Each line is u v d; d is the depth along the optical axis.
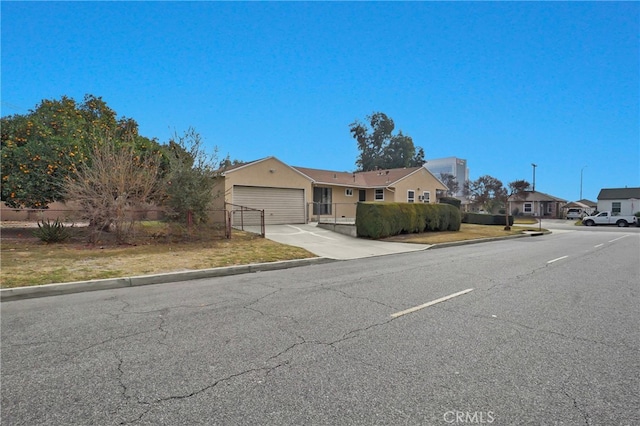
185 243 12.72
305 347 3.94
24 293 6.45
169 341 4.13
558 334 4.36
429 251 13.75
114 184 11.88
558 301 5.96
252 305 5.71
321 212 26.30
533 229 27.70
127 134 17.00
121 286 7.33
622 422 2.58
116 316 5.14
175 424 2.54
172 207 13.09
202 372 3.34
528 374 3.30
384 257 11.98
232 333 4.39
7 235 13.97
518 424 2.56
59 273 7.70
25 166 12.48
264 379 3.20
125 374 3.31
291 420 2.59
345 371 3.36
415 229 19.80
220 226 15.80
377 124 60.44
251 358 3.65
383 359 3.62
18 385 3.10
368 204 17.30
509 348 3.91
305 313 5.24
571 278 8.01
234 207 19.56
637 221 35.62
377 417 2.63
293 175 22.16
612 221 36.81
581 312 5.31
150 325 4.72
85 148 13.31
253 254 11.03
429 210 20.81
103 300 6.11
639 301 5.98
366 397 2.90
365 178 32.47
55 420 2.59
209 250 11.49
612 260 11.09
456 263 10.38
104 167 11.84
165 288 7.11
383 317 5.03
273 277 8.27
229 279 8.08
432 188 33.31
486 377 3.24
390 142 59.06
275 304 5.76
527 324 4.74
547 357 3.68
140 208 12.37
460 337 4.25
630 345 4.02
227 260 9.91
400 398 2.89
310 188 23.14
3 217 20.28
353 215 29.06
